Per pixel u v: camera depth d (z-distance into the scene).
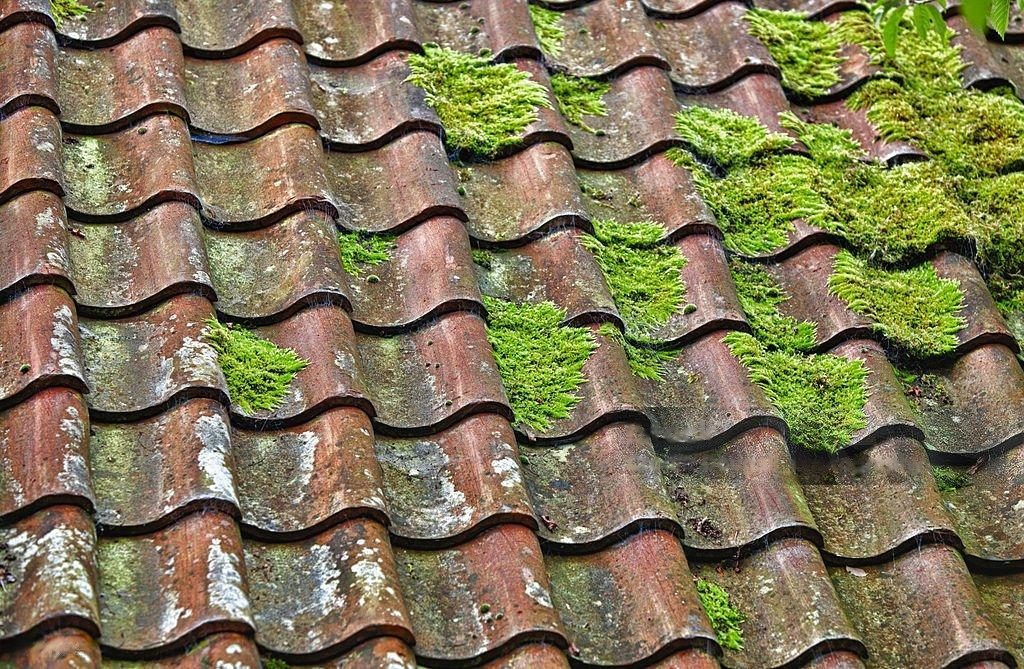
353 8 3.49
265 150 2.98
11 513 2.08
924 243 3.22
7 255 2.48
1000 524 2.74
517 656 2.15
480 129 3.22
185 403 2.33
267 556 2.22
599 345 2.75
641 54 3.53
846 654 2.35
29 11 3.05
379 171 3.07
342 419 2.41
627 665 2.24
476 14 3.58
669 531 2.42
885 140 3.51
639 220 3.15
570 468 2.56
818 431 2.81
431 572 2.29
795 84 3.68
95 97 3.00
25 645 1.92
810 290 3.11
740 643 2.39
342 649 2.08
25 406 2.25
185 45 3.22
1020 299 3.24
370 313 2.73
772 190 3.29
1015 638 2.55
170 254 2.60
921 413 2.94
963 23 3.90
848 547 2.63
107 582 2.08
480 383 2.55
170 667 1.97
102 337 2.47
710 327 2.89
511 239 3.01
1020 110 3.67
